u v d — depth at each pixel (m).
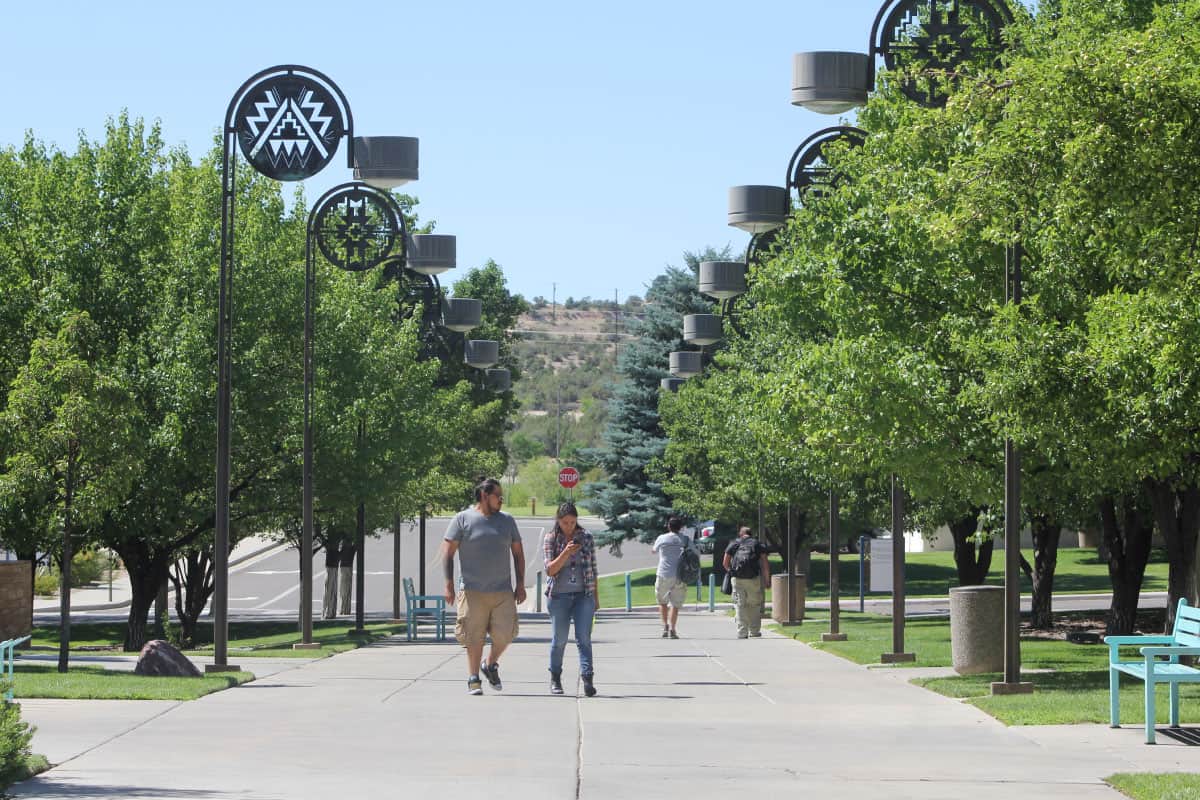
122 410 35.78
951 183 22.50
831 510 48.53
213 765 18.69
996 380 25.30
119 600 98.19
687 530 130.75
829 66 36.56
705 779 17.89
